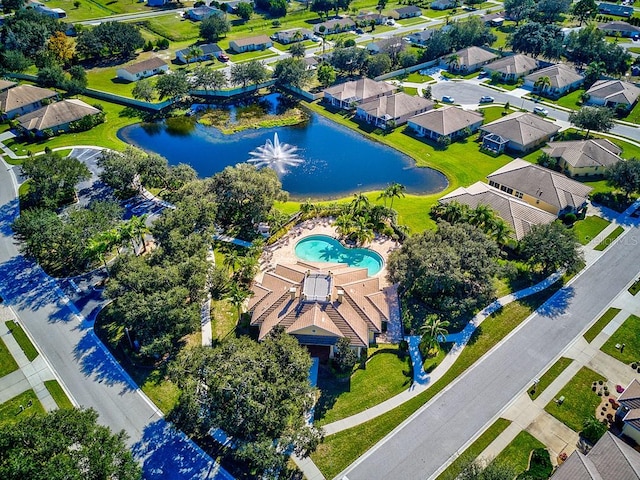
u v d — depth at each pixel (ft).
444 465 191.01
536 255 272.72
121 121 472.85
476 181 376.68
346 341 220.43
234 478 185.47
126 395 216.95
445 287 244.01
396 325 252.42
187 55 595.06
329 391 218.38
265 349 199.21
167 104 500.74
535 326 252.21
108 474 160.66
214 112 496.64
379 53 580.30
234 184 303.68
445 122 435.53
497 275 254.68
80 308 261.65
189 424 201.46
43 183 327.06
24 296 269.64
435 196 358.84
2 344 241.55
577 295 271.08
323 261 292.81
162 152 424.05
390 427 204.54
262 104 515.50
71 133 445.37
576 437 199.93
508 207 314.14
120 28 598.75
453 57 572.51
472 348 240.12
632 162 337.72
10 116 461.37
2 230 318.45
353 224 304.30
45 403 213.25
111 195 356.38
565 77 520.83
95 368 229.66
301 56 599.57
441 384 222.69
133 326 222.28
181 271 240.94
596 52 560.20
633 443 197.47
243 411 177.27
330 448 196.34
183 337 243.40
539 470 182.80
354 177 389.19
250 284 276.62
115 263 257.55
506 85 542.57
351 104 492.13
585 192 339.16
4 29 581.12
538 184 342.44
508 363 232.32
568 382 222.69
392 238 310.65
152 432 201.77
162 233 268.41
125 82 547.49
